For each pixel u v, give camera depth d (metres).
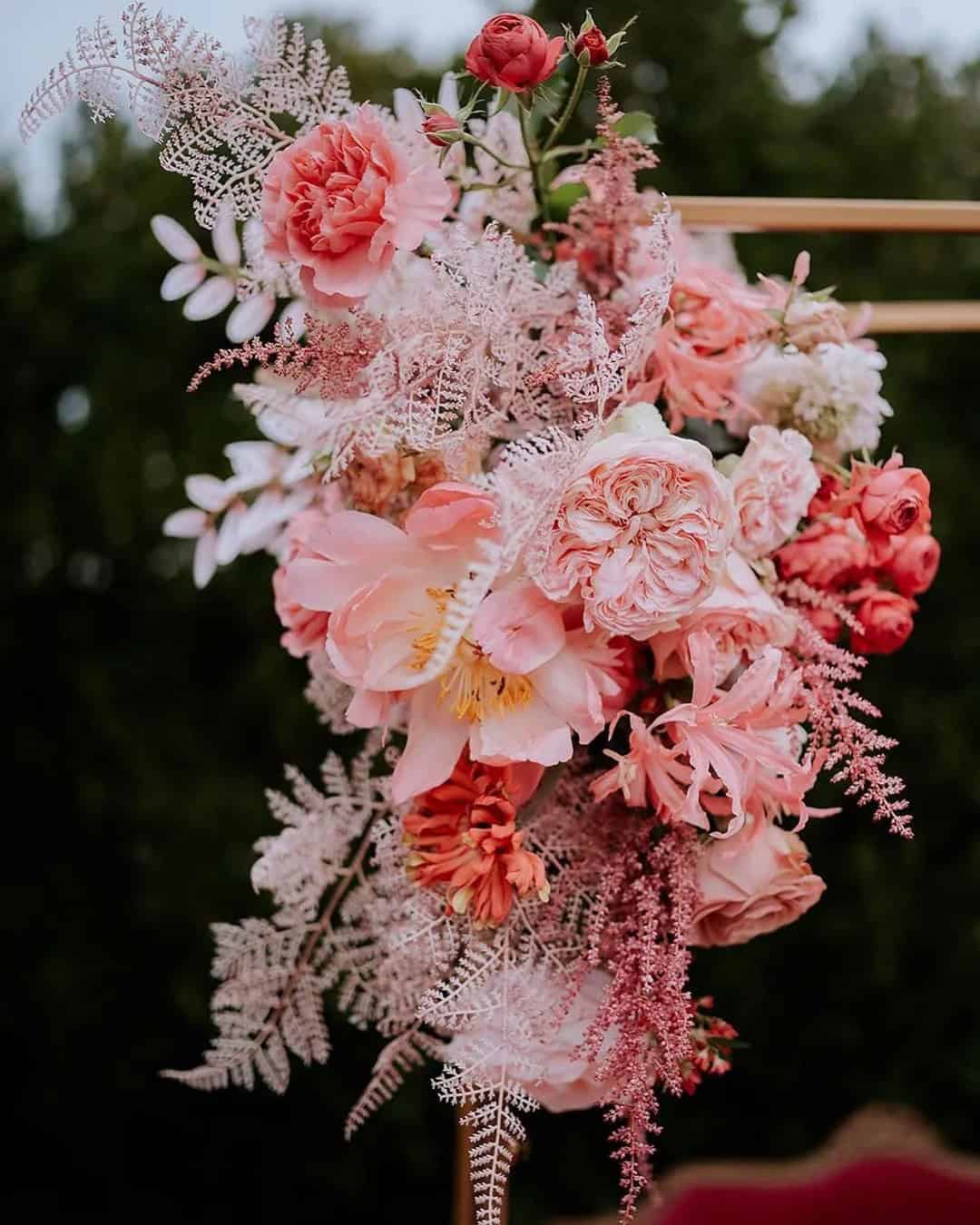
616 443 0.78
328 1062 2.57
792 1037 2.59
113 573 2.65
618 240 0.95
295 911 1.10
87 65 0.86
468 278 0.89
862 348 1.05
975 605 2.54
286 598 1.00
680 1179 1.98
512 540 0.74
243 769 2.61
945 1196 1.89
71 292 2.58
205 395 2.62
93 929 2.62
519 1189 2.58
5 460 2.62
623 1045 0.83
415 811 0.93
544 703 0.82
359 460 0.93
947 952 2.54
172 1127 2.64
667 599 0.78
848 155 2.68
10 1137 2.67
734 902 0.89
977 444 2.63
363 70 2.67
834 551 0.93
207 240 2.56
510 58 0.88
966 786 2.50
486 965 0.89
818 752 0.84
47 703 2.64
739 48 2.62
